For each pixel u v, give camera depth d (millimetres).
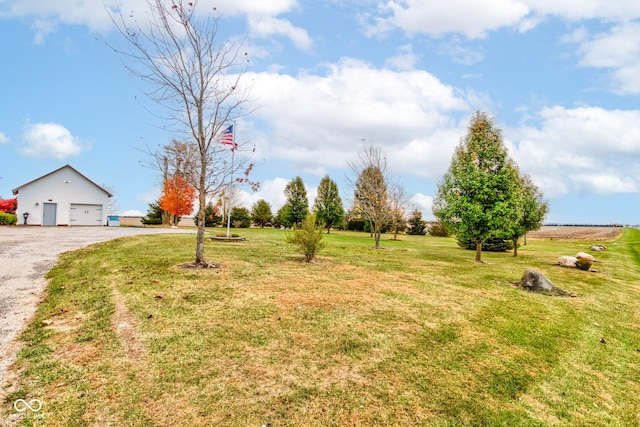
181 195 31000
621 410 3527
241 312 5418
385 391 3486
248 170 11156
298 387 3457
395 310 6031
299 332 4777
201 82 8664
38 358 3785
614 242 31078
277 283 7426
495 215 13383
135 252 10969
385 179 20734
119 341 4250
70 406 3002
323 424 2938
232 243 15406
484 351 4633
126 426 2793
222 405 3111
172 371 3623
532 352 4742
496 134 13969
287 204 37438
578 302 7793
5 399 3062
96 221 32750
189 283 6965
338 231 40562
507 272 11289
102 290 6309
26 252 10727
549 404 3512
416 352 4426
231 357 3973
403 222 31172
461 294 7578
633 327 6344
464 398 3477
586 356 4770
